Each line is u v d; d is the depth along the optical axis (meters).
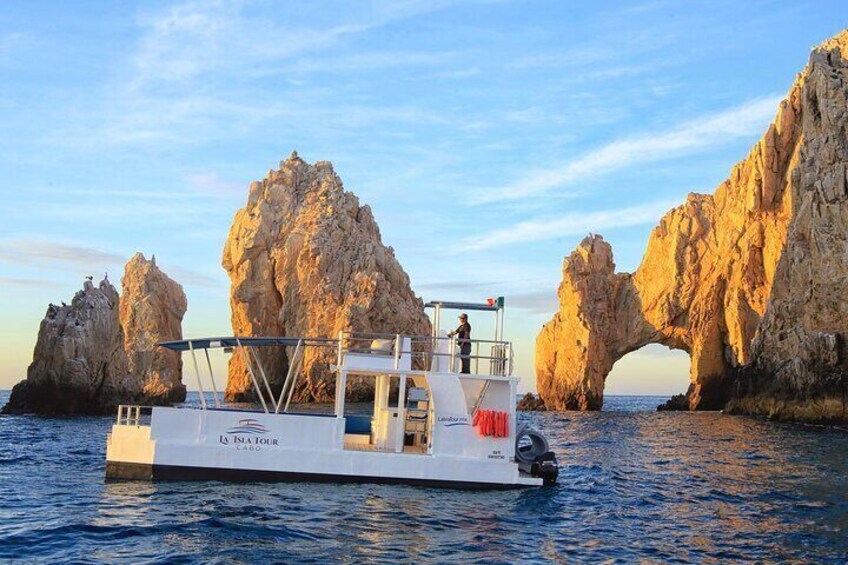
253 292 113.00
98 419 71.19
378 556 16.50
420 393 25.00
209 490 22.14
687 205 105.44
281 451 22.97
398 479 23.28
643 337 107.69
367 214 125.56
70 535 17.50
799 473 32.59
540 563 16.69
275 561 15.80
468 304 25.31
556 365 106.31
